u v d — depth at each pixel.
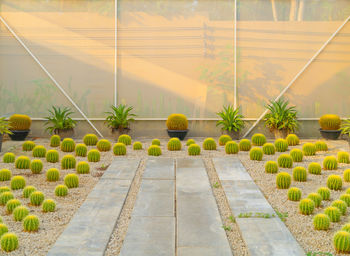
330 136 10.12
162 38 10.41
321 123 10.29
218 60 10.45
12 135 9.86
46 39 10.34
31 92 10.44
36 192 5.18
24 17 10.30
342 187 5.98
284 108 10.05
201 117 10.54
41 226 4.45
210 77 10.47
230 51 10.42
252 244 3.92
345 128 9.34
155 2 10.36
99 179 6.38
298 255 3.70
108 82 10.47
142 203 5.20
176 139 8.73
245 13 10.37
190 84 10.48
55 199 5.40
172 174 6.64
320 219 4.36
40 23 10.32
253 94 10.49
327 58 10.43
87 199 5.33
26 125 10.02
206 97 10.50
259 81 10.48
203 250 3.81
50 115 10.47
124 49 10.42
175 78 10.48
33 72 10.41
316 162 7.22
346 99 10.52
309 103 10.52
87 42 10.38
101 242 3.99
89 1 10.31
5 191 5.44
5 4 10.27
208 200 5.30
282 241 3.99
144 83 10.49
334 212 4.57
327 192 5.38
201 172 6.73
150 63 10.45
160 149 8.15
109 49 10.40
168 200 5.32
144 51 10.44
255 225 4.40
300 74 10.45
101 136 10.57
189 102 10.52
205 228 4.35
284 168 7.14
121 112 9.99
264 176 6.57
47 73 10.37
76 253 3.74
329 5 10.33
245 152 8.43
